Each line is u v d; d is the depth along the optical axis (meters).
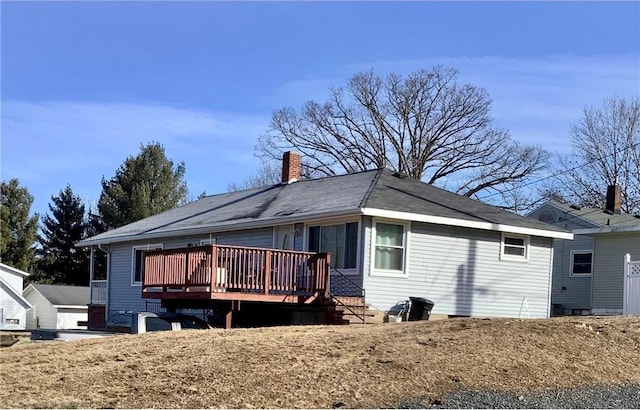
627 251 29.23
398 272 20.25
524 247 22.98
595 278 30.17
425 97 48.56
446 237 21.30
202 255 18.41
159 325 19.84
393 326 13.62
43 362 10.60
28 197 53.91
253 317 20.27
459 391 9.22
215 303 19.17
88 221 54.91
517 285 22.64
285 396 8.82
